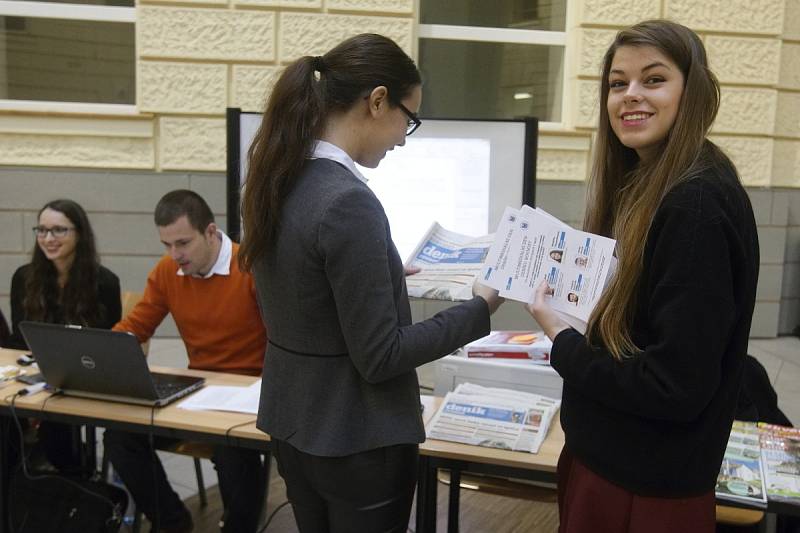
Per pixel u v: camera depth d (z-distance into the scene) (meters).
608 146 1.28
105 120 4.58
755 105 5.01
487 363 2.12
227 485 2.19
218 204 4.70
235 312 2.38
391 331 1.16
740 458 1.59
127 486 2.24
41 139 4.57
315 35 4.60
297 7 4.56
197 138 4.63
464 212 2.78
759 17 4.91
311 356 1.23
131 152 4.63
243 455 2.20
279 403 1.27
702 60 1.10
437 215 2.79
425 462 1.70
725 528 1.82
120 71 4.82
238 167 2.67
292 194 1.18
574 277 1.21
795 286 5.43
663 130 1.11
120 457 2.22
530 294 1.23
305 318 1.20
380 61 1.19
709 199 1.00
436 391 2.20
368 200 1.16
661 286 1.01
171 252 2.27
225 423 1.86
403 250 2.78
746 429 1.76
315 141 1.20
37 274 2.61
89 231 2.62
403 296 1.25
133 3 4.79
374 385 1.23
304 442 1.23
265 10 4.55
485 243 1.62
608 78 1.23
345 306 1.14
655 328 1.03
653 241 1.05
